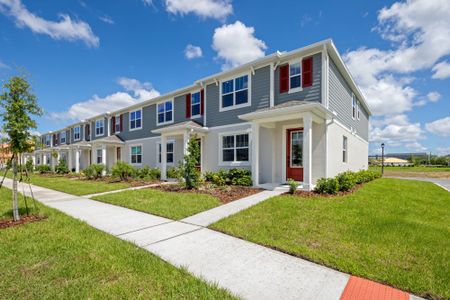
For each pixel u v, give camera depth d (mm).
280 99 10227
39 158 34875
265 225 4781
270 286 2609
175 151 15539
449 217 5430
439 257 3240
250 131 11062
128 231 4648
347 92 12492
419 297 2393
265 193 8289
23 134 5320
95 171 16328
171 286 2578
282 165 10422
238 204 6805
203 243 3951
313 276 2822
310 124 8133
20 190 11164
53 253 3477
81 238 4148
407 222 4844
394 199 7293
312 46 9133
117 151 21234
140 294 2430
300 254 3396
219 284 2650
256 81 10969
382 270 2902
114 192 9711
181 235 4367
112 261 3197
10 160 5664
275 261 3240
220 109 12422
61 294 2434
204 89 13289
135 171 14805
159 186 10891
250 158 11047
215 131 12641
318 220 5020
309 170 8156
